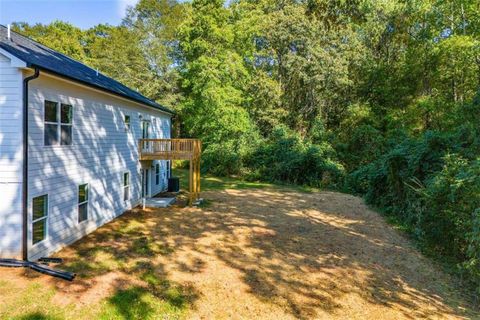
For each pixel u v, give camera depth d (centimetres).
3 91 746
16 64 721
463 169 916
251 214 1402
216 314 606
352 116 2533
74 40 3353
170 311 605
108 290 665
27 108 756
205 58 2447
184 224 1210
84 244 952
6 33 947
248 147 2608
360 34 2672
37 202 807
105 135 1185
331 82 2561
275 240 1057
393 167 1427
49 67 805
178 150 1540
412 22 2417
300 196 1886
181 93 3111
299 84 2797
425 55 2275
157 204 1527
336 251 977
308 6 2948
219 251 936
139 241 994
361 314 629
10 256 759
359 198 1878
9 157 748
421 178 1259
